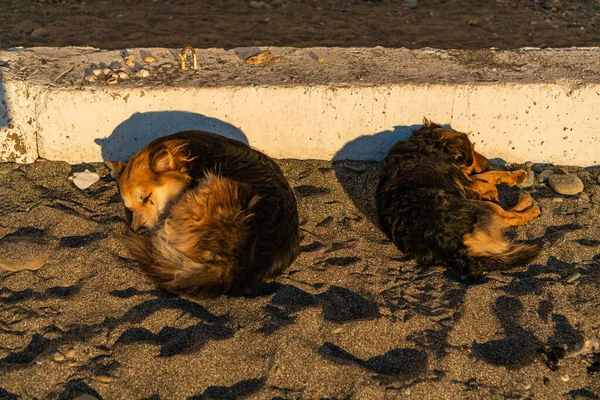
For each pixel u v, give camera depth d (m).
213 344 4.11
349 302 4.60
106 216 5.29
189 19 9.58
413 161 5.33
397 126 5.98
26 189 5.53
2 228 5.06
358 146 6.07
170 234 4.47
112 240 5.02
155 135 5.90
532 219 5.46
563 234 5.30
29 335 4.18
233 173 4.82
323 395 3.87
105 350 4.10
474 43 8.92
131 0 10.35
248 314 4.37
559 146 6.07
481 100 5.89
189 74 6.08
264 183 4.77
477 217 4.84
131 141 5.91
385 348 4.24
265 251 4.48
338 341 4.25
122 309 4.42
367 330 4.33
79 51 6.52
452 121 5.96
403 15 10.02
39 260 4.74
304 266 4.91
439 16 10.03
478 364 4.14
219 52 6.59
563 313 4.56
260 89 5.81
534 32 9.42
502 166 6.13
